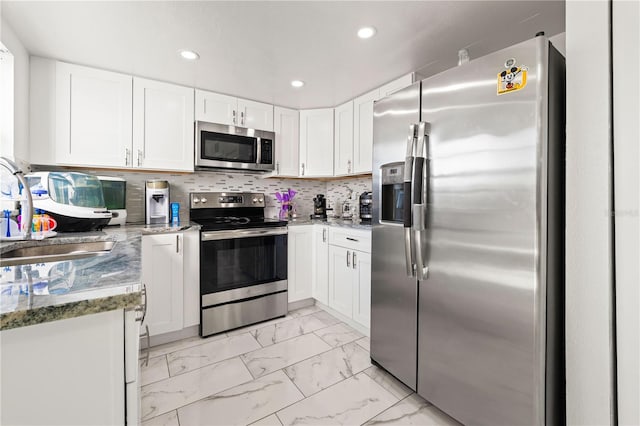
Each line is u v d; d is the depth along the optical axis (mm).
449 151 1312
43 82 1925
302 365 1852
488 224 1171
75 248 1431
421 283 1464
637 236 891
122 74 2172
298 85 2412
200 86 2432
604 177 976
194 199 2689
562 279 1138
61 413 594
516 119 1080
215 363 1870
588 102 1011
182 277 2139
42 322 536
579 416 1041
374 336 1786
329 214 3447
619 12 929
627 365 922
